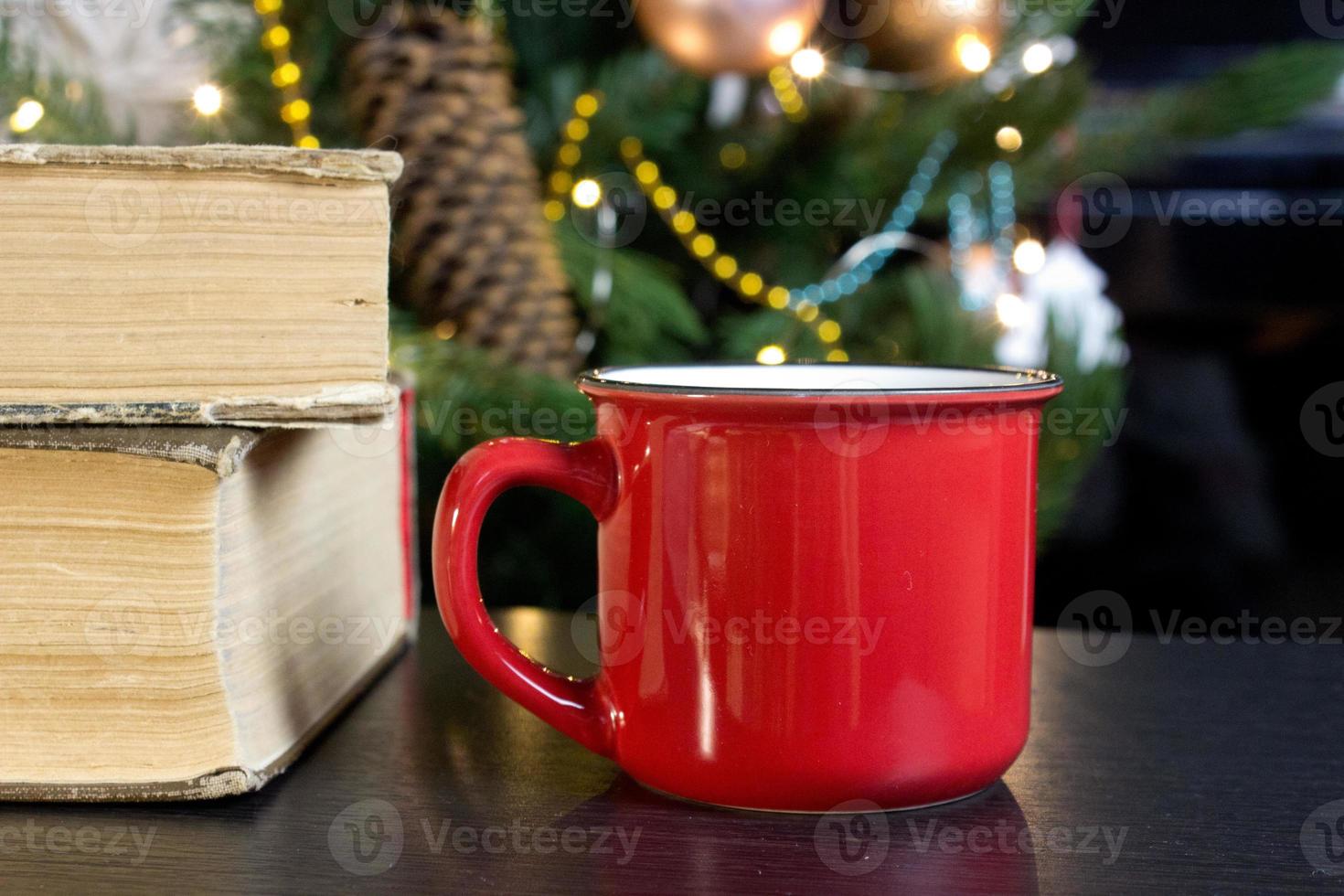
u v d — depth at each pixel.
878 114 0.92
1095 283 1.08
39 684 0.46
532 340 0.81
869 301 0.95
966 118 0.91
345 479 0.53
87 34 0.88
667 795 0.48
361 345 0.47
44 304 0.46
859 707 0.45
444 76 0.79
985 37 0.82
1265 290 1.43
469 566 0.47
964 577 0.46
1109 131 0.93
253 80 0.83
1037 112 0.90
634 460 0.46
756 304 0.99
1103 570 1.32
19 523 0.46
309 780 0.48
